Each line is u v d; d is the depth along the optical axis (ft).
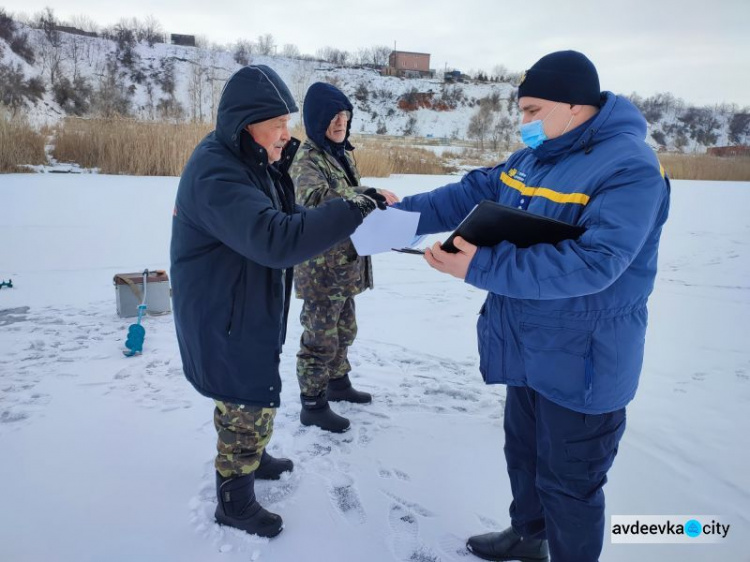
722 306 17.69
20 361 12.12
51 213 28.22
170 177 43.11
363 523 7.50
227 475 7.13
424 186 48.44
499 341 6.25
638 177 5.11
